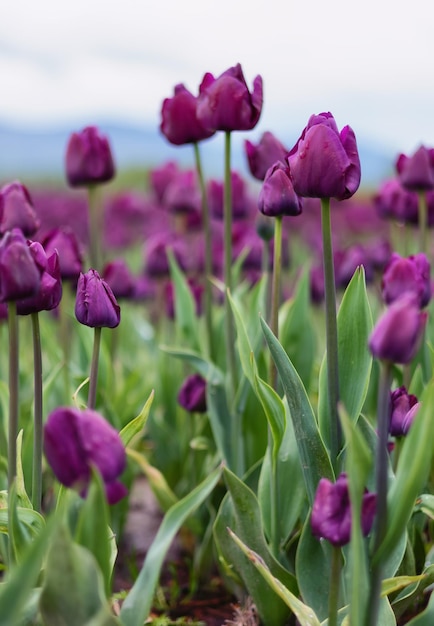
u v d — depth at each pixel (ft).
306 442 3.72
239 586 4.39
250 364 3.94
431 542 4.54
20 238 3.43
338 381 3.74
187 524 4.78
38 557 3.01
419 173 5.04
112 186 27.02
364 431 3.82
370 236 12.86
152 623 4.29
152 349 6.63
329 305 3.70
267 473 4.17
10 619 3.01
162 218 13.00
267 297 5.10
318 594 3.82
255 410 4.59
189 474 5.21
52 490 5.05
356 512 3.21
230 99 4.27
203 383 4.81
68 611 3.19
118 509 5.03
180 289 5.28
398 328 3.17
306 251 11.63
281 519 4.14
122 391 5.27
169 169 7.91
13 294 3.43
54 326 7.52
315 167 3.58
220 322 5.22
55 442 3.17
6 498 3.66
